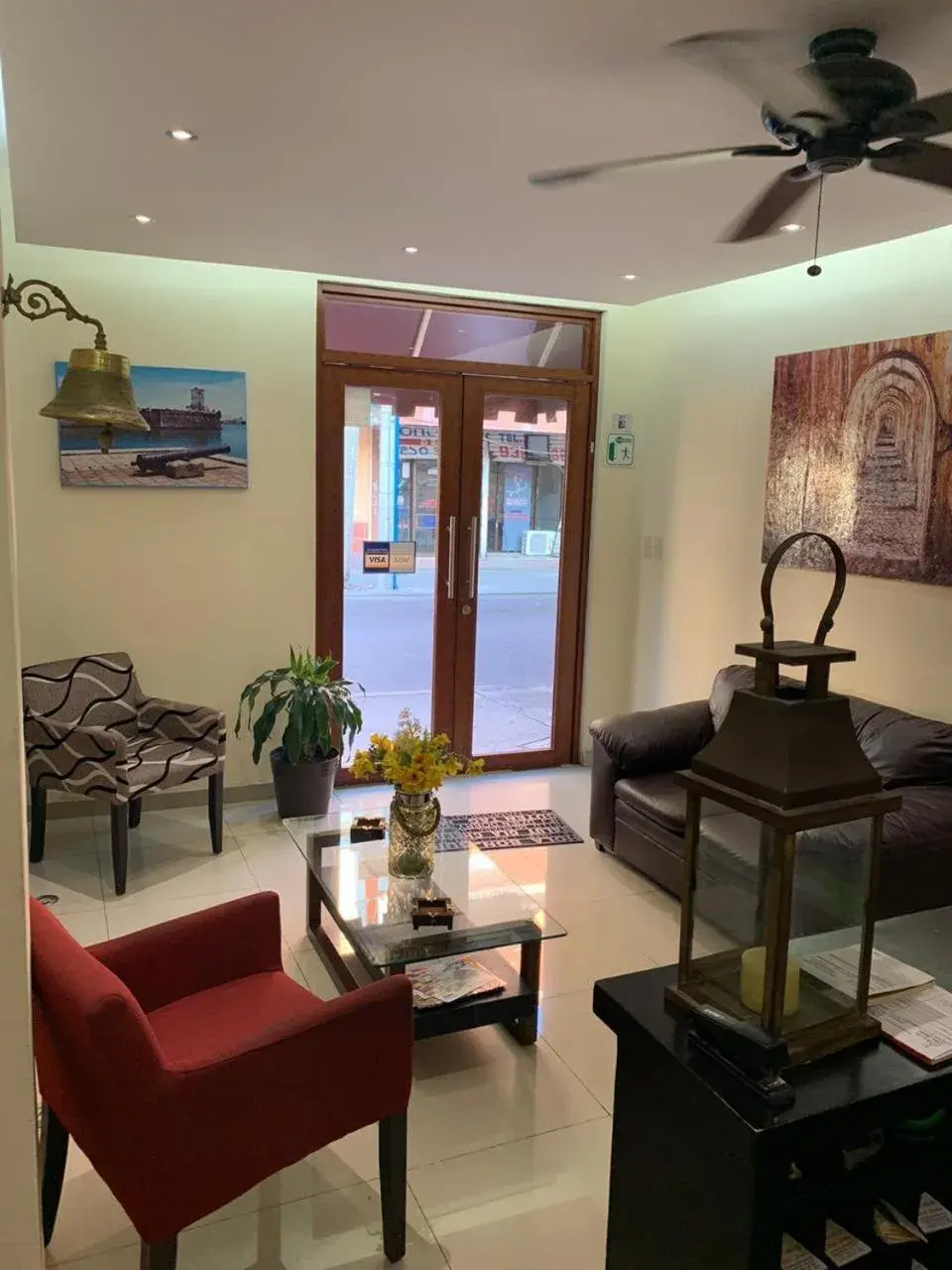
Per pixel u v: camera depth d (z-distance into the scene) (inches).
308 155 105.1
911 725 131.9
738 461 179.0
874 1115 51.7
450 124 95.6
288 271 175.3
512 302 196.2
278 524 182.4
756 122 94.0
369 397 188.2
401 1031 75.2
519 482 204.5
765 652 52.6
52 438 164.2
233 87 87.7
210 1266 77.2
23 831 56.4
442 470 196.1
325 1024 70.9
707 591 189.2
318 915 129.2
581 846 170.4
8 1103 58.2
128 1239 79.8
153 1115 62.9
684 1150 55.7
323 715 171.3
